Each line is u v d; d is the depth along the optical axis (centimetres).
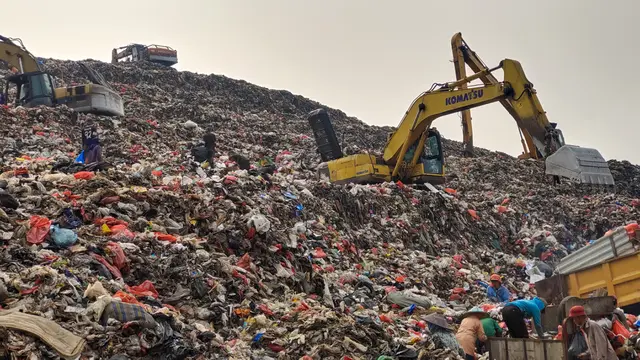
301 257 1484
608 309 1045
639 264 1305
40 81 3064
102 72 4791
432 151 2730
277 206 1817
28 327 812
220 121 4112
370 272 1744
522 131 2911
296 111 5419
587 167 2320
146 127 3181
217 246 1398
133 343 877
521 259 2273
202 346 945
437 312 1436
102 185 1441
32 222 1131
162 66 5469
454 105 2550
